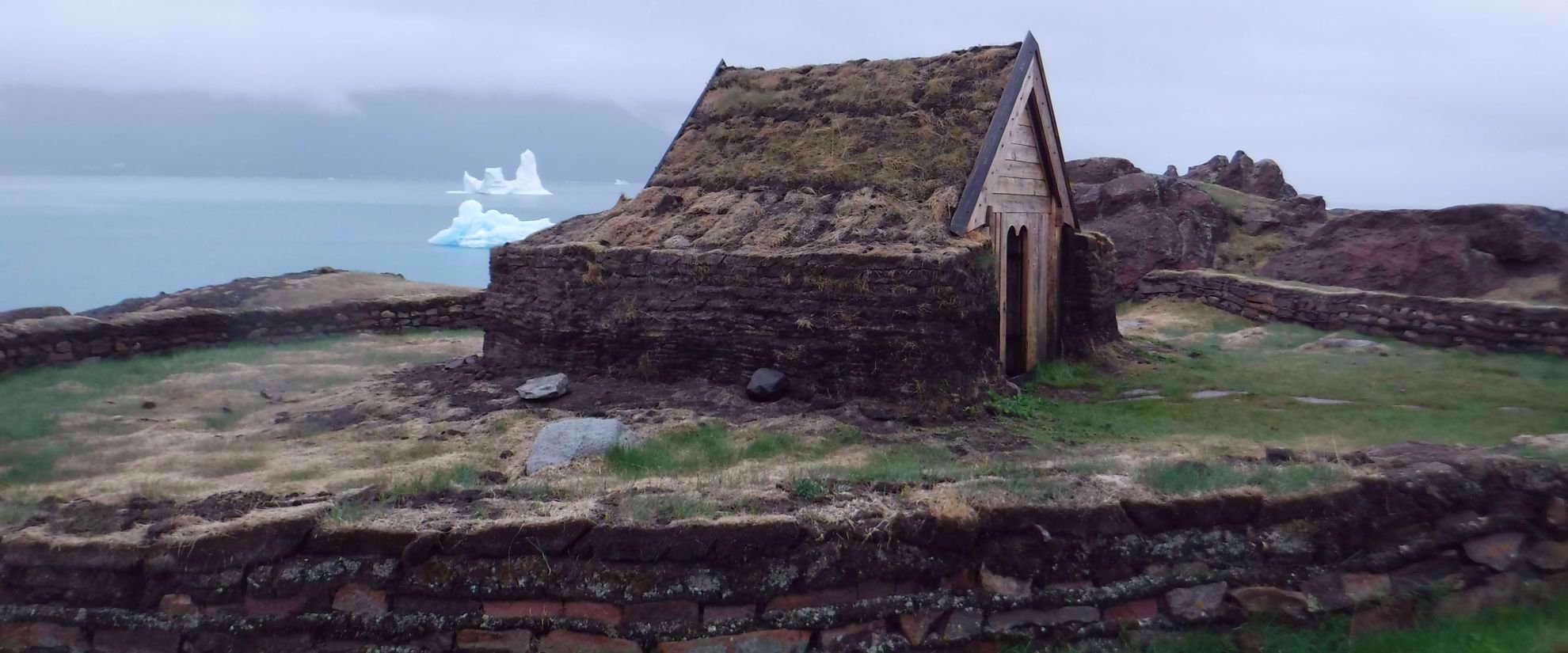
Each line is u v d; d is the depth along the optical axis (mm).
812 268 9773
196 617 5230
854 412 9211
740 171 12305
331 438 9180
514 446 8594
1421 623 5680
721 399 9891
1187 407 10508
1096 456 7492
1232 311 19969
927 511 5340
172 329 14969
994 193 11266
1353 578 5668
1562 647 5332
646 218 12031
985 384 10102
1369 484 5844
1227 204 25859
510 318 12062
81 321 13805
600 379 10992
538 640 5109
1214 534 5566
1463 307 15266
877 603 5176
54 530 5641
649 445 8102
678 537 5117
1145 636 5359
